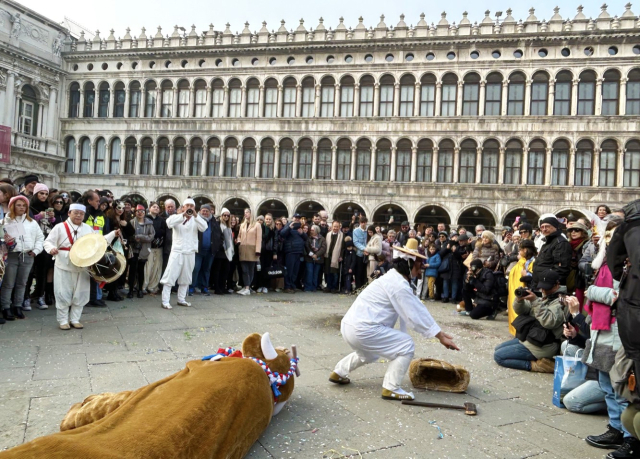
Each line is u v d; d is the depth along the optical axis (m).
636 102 30.52
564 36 31.14
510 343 7.05
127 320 8.91
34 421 4.24
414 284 15.34
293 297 13.80
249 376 3.85
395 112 34.16
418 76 33.81
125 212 11.46
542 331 6.65
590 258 7.06
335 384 5.75
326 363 6.68
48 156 36.81
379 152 34.41
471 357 7.51
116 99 38.72
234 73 36.75
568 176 31.16
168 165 37.38
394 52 34.38
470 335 9.33
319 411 4.83
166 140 37.56
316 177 35.09
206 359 4.34
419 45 33.69
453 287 14.19
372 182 33.66
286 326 9.17
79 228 8.12
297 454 3.87
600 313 4.41
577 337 6.07
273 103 36.28
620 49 30.66
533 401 5.53
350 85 35.19
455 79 33.38
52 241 7.79
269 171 36.03
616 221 5.25
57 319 8.00
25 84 36.19
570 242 8.05
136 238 11.19
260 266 14.38
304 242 15.18
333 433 4.30
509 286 9.45
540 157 31.75
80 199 10.21
